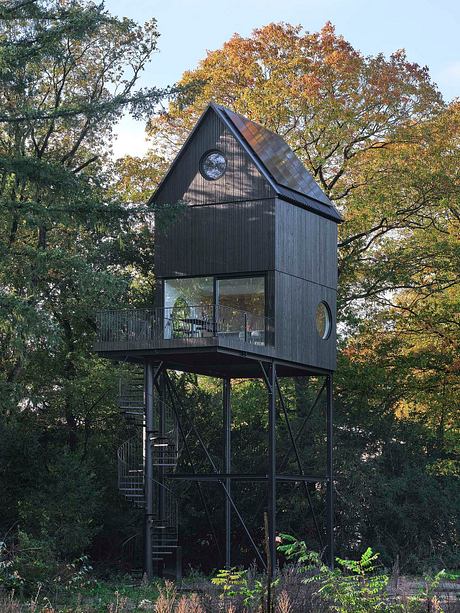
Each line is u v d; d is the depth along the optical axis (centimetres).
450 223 4100
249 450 3709
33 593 2186
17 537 2659
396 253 4012
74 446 3728
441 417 4059
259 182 2850
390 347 4028
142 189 4012
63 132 3716
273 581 1285
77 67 3653
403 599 1297
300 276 2941
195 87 3166
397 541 3603
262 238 2831
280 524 3556
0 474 3102
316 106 3844
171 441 3006
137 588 2500
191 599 1323
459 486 3744
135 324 2864
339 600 1279
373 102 3938
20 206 2852
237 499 3591
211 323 2712
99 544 3484
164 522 2981
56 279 3497
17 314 2633
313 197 3064
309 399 3816
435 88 4016
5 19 2894
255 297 2833
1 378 3378
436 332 4106
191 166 2952
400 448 3816
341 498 3566
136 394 3161
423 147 4016
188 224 2934
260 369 3119
